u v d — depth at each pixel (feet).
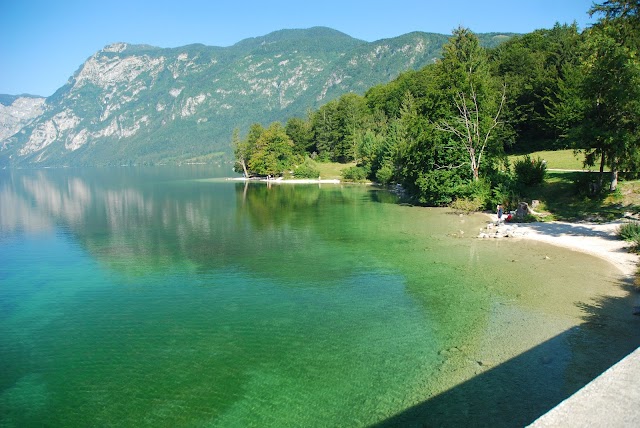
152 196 269.03
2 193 330.13
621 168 125.70
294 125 519.60
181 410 41.91
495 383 43.14
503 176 160.25
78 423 40.83
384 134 369.91
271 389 44.68
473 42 205.05
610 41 110.63
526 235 108.27
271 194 264.52
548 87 243.19
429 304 66.28
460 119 169.37
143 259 103.71
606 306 61.26
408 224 136.77
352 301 69.56
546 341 51.39
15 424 41.06
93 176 613.52
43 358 54.34
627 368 26.12
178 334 59.82
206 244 118.21
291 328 59.98
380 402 41.39
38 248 120.47
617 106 114.01
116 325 64.08
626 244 92.63
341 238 118.73
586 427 20.40
